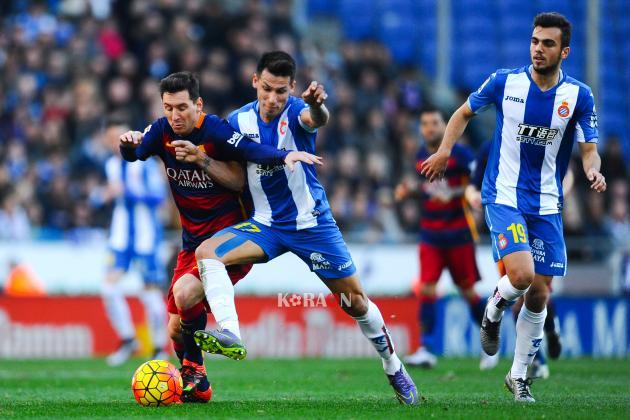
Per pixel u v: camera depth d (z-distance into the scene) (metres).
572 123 25.16
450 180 39.22
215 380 34.78
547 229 25.36
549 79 25.03
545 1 90.81
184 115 23.75
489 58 86.88
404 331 49.94
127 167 45.28
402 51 85.94
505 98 25.25
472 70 86.25
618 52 89.44
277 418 21.84
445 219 39.66
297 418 21.84
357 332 50.38
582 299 50.88
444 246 39.88
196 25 69.62
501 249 24.91
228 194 24.92
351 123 67.81
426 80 84.19
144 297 45.97
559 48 24.58
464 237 39.72
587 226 62.41
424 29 87.12
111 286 45.12
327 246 24.25
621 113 86.25
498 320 25.58
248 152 23.83
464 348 50.25
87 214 55.88
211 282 23.19
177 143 23.62
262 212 24.58
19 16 69.38
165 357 46.09
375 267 54.22
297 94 67.50
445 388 31.00
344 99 67.69
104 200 57.06
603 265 55.34
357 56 75.19
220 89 65.06
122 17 70.25
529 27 89.12
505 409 23.59
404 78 78.88
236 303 49.59
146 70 65.75
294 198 24.33
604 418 22.00
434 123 38.44
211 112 64.38
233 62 67.12
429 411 23.19
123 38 69.62
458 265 39.94
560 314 50.59
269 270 52.78
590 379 34.75
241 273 24.88
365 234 57.22
